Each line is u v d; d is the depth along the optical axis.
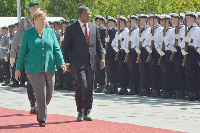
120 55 15.14
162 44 13.91
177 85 13.90
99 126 8.74
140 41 14.44
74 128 8.54
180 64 13.71
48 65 8.97
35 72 8.84
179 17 13.52
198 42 13.03
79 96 9.39
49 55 8.99
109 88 15.63
